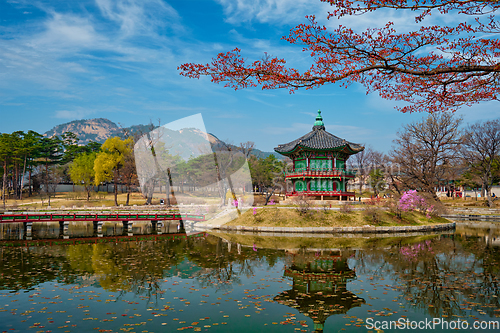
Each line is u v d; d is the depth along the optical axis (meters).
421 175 56.88
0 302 12.12
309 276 16.19
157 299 12.51
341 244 27.23
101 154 64.12
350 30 7.56
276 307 11.61
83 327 9.81
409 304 11.98
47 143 100.75
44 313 11.02
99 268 17.88
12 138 82.12
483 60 8.10
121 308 11.50
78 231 38.12
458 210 61.22
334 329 9.66
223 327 9.81
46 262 19.75
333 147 49.25
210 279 15.50
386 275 16.47
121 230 38.91
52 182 76.94
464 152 67.44
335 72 8.06
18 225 45.28
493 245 27.11
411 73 8.14
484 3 7.07
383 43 7.66
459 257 21.52
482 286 14.42
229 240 29.47
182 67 7.68
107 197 76.56
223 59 7.60
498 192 74.25
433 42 7.72
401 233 35.19
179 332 9.44
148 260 20.16
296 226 35.31
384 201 41.31
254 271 17.23
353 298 12.68
